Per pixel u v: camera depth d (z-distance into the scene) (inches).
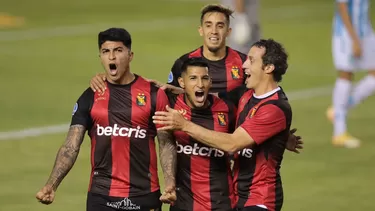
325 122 1392.7
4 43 2196.1
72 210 927.0
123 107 664.4
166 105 665.6
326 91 1664.6
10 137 1261.1
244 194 677.3
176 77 766.5
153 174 673.0
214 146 655.1
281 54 672.4
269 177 671.8
